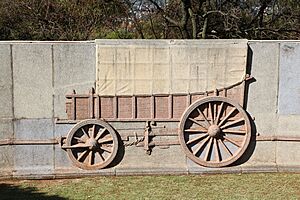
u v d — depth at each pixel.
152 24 17.94
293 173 8.51
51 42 8.08
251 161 8.57
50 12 17.39
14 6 17.53
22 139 8.22
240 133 8.45
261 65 8.35
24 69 8.09
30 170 8.26
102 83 8.16
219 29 17.20
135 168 8.38
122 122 8.29
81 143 8.29
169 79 8.23
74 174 8.27
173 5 17.89
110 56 8.11
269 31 17.08
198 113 8.36
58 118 8.21
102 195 7.41
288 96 8.45
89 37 17.28
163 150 8.41
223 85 8.30
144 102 8.27
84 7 17.28
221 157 8.49
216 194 7.43
